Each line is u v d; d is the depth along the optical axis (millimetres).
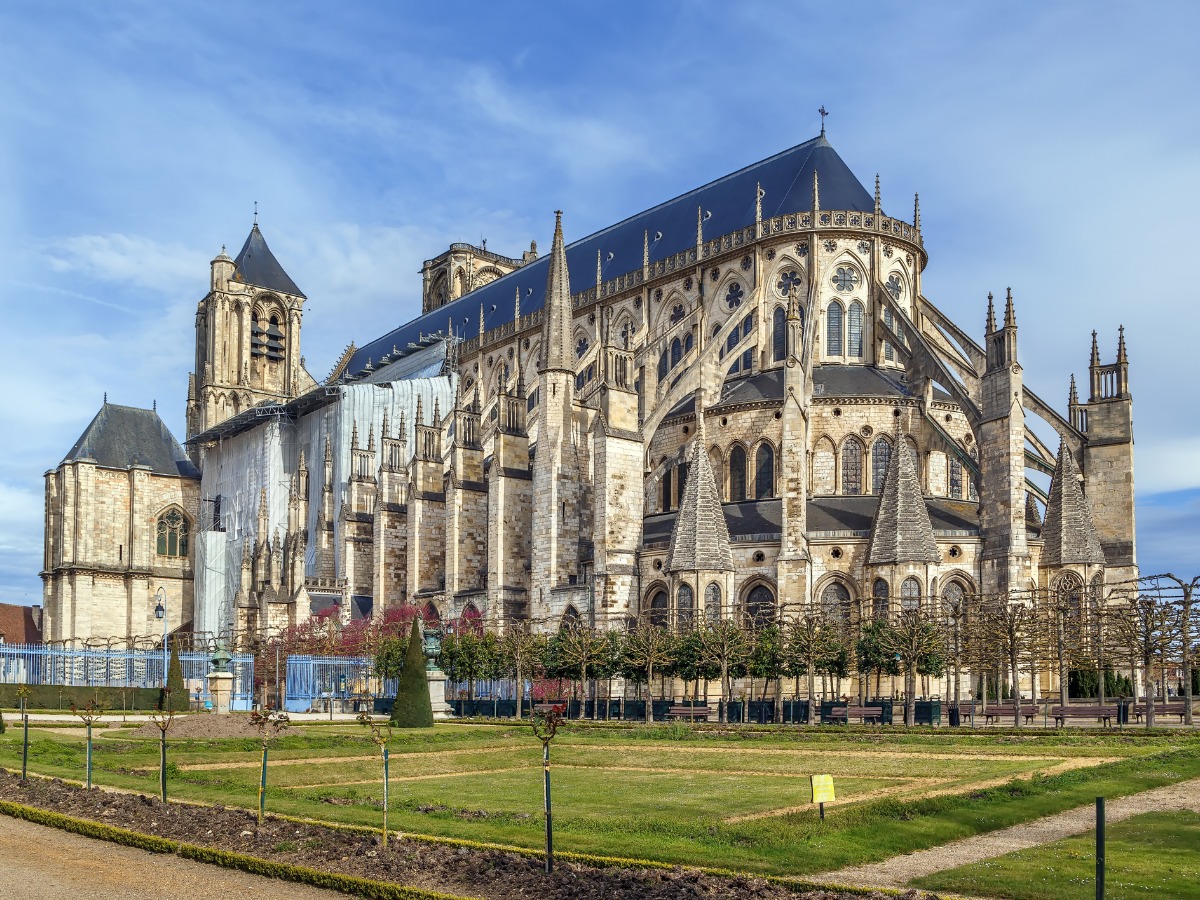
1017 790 37312
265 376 182250
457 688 100750
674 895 23766
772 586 89188
